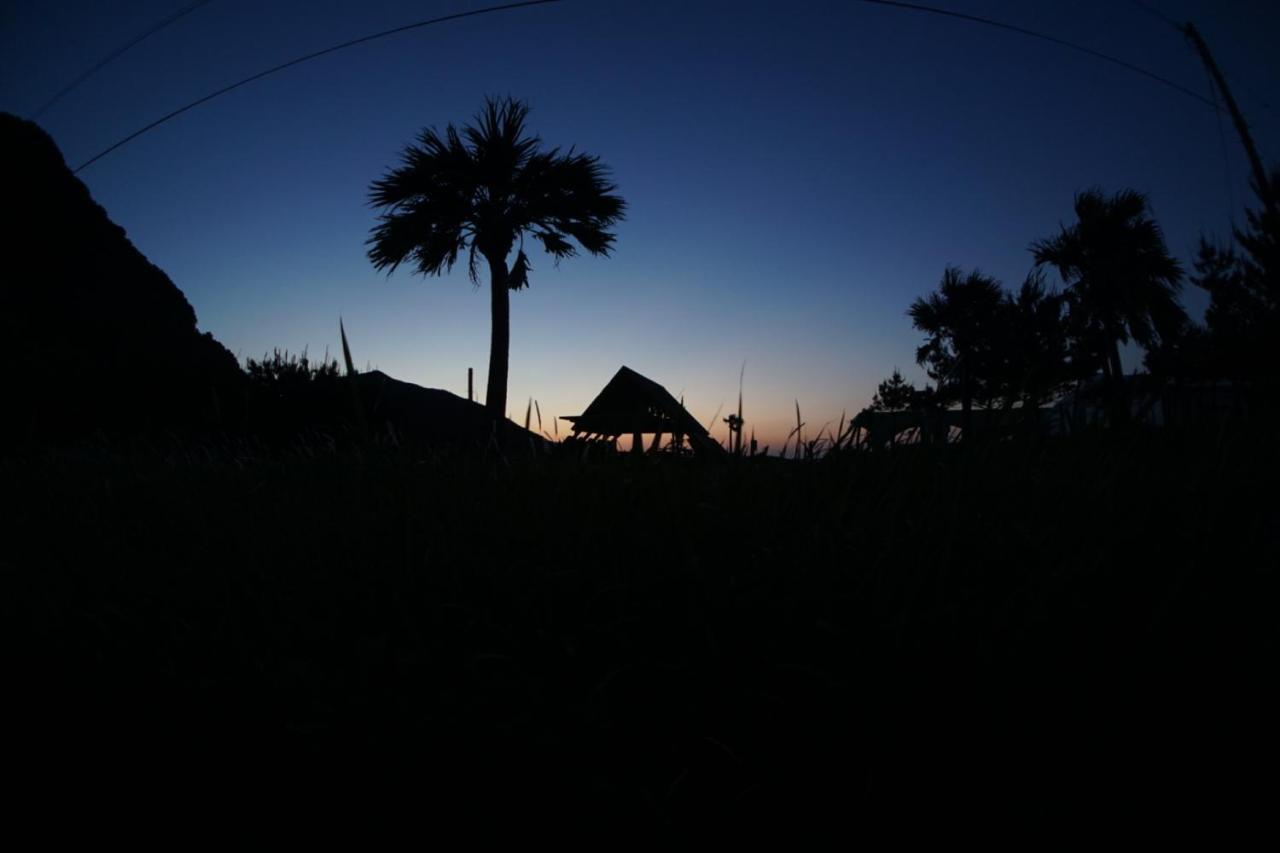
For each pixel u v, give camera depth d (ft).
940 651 2.88
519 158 52.31
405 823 2.98
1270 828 2.49
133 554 4.83
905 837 2.66
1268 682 2.66
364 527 4.39
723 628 3.22
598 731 2.93
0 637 4.00
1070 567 3.05
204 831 3.28
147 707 3.59
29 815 3.41
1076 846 2.50
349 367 5.08
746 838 2.79
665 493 4.18
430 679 3.29
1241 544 3.28
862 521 3.65
